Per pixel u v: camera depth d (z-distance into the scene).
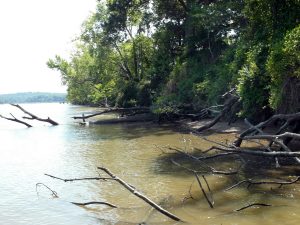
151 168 14.06
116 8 42.72
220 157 15.38
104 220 8.66
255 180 11.41
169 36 40.56
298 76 14.59
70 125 35.69
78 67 67.25
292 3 17.47
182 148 18.11
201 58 33.44
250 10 19.98
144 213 9.02
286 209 8.70
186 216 8.62
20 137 27.09
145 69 47.03
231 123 24.16
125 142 21.80
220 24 31.30
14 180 13.16
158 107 31.19
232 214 8.59
